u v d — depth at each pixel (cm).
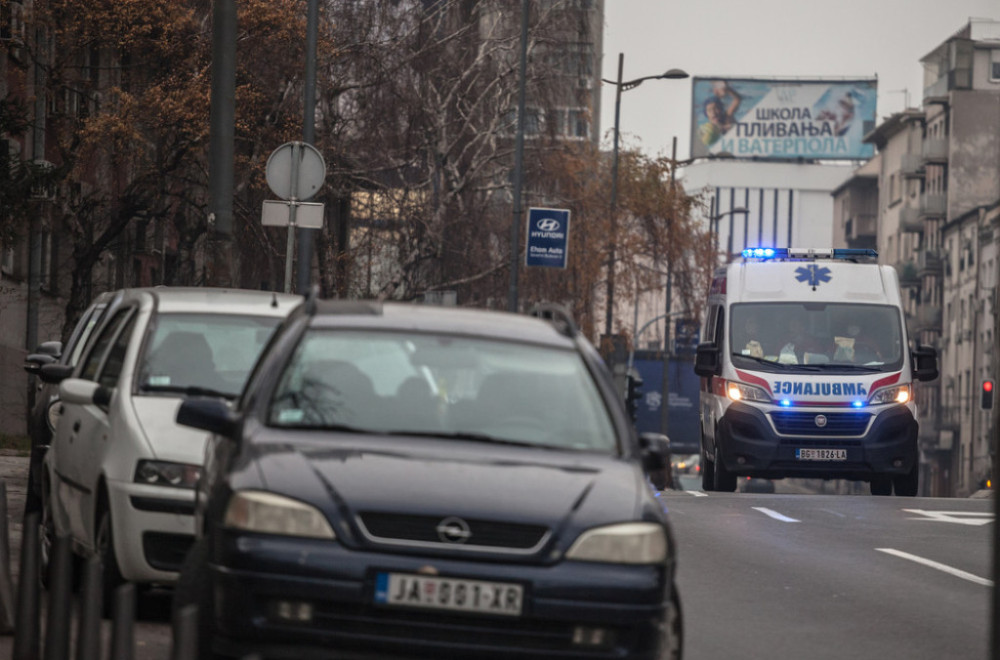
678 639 2434
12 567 3659
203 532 2408
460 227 13450
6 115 5978
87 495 3241
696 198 16925
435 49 12850
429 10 13125
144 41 10112
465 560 2244
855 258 7775
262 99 10562
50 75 10288
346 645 2223
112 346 3547
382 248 12744
